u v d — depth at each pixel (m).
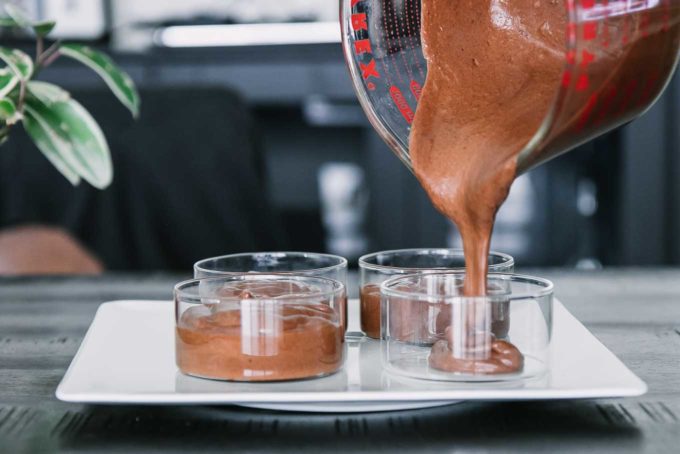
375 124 0.88
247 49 2.80
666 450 0.71
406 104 0.87
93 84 2.80
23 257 1.34
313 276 0.86
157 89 1.66
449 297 0.79
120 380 0.80
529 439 0.73
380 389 0.78
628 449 0.71
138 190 1.61
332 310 0.82
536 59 0.84
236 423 0.76
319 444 0.72
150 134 1.62
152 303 0.97
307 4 2.95
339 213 3.03
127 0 3.02
